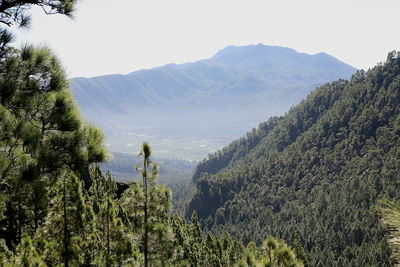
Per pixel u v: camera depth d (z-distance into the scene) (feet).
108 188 117.29
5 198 23.27
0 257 29.96
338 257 434.30
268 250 31.22
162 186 43.68
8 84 22.56
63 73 26.11
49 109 24.45
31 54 24.40
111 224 63.21
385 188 597.93
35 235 54.08
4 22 25.52
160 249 43.75
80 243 54.95
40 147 22.86
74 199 51.34
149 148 42.91
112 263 54.95
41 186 23.31
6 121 21.81
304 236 519.60
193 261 139.33
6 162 20.74
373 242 444.14
